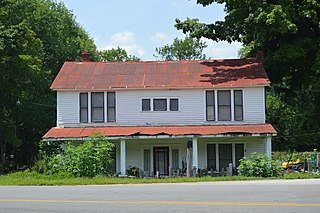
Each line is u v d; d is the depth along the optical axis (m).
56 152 33.84
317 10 34.66
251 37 37.44
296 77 39.97
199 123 34.19
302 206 12.75
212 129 33.00
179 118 34.28
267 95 64.31
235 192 16.48
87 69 37.56
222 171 30.23
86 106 34.53
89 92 34.56
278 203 13.36
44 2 64.88
